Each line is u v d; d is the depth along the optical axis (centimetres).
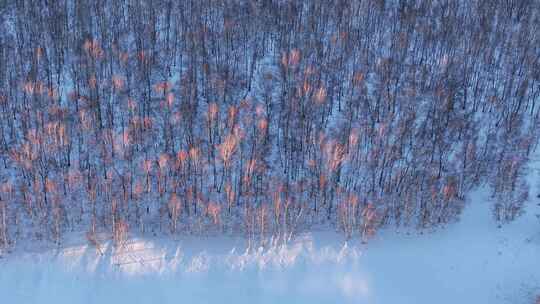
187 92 4488
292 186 3897
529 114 4600
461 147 4225
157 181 3884
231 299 3434
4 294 3347
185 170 3922
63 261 3500
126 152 4006
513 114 4459
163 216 3741
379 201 3881
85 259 3519
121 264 3516
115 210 3659
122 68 4756
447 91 4616
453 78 4744
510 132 4362
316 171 3959
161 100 4441
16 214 3641
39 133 3938
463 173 4019
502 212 3838
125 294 3409
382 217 3762
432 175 3944
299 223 3800
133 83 4616
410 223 3816
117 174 3922
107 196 3781
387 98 4559
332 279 3525
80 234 3634
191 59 4819
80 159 4012
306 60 4884
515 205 3853
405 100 4550
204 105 4519
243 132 4156
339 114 4538
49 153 3941
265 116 4375
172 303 3384
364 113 4469
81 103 4391
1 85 4466
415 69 4903
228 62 4916
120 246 3588
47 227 3612
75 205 3766
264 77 4747
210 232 3706
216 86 4538
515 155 4169
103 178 3922
